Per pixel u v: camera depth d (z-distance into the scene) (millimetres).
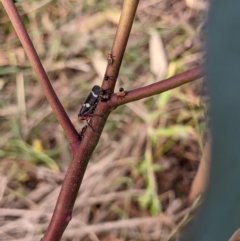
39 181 555
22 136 587
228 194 99
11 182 554
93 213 519
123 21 202
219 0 103
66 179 225
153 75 611
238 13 101
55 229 228
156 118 575
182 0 675
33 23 697
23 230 510
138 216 517
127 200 524
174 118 575
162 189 539
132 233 503
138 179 538
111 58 206
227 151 99
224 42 101
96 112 215
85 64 645
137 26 663
